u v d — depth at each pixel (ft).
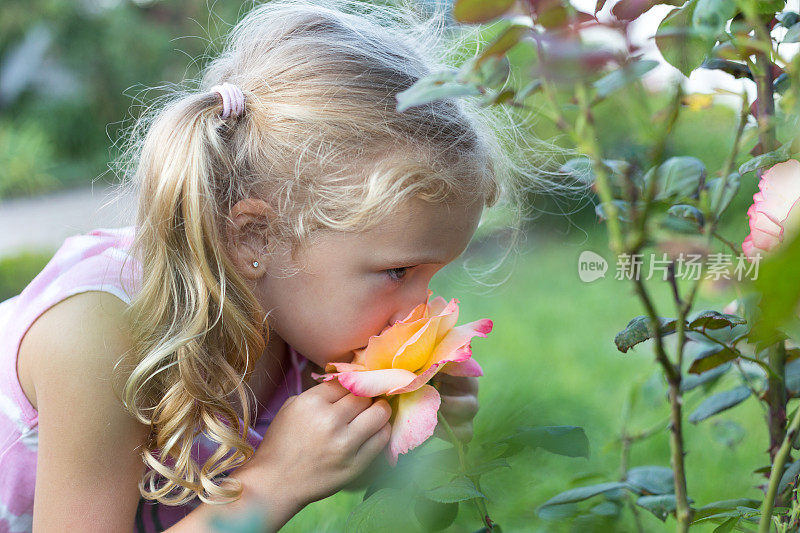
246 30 4.03
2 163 21.98
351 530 3.46
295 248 3.75
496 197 4.00
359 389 3.61
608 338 7.64
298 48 3.85
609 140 3.20
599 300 9.03
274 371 4.17
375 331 3.78
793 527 3.41
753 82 3.51
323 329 3.78
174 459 3.87
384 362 3.67
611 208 3.11
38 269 13.19
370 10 4.13
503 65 3.18
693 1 3.25
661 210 3.31
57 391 3.71
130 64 27.99
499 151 4.04
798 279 1.96
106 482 3.72
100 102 27.91
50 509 3.71
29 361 3.78
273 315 3.84
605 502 3.73
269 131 3.78
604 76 3.15
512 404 3.75
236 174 3.80
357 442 3.67
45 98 27.81
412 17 4.07
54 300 3.79
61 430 3.71
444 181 3.68
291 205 3.74
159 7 30.27
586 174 3.36
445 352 3.67
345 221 3.67
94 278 3.81
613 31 3.10
